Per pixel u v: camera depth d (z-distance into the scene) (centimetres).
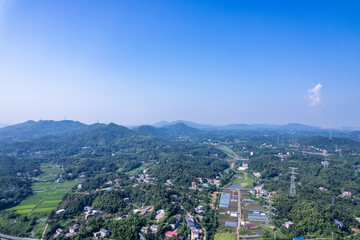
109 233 16512
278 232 17150
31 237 16575
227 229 17875
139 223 17075
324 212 18038
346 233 16150
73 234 16550
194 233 16488
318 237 16100
